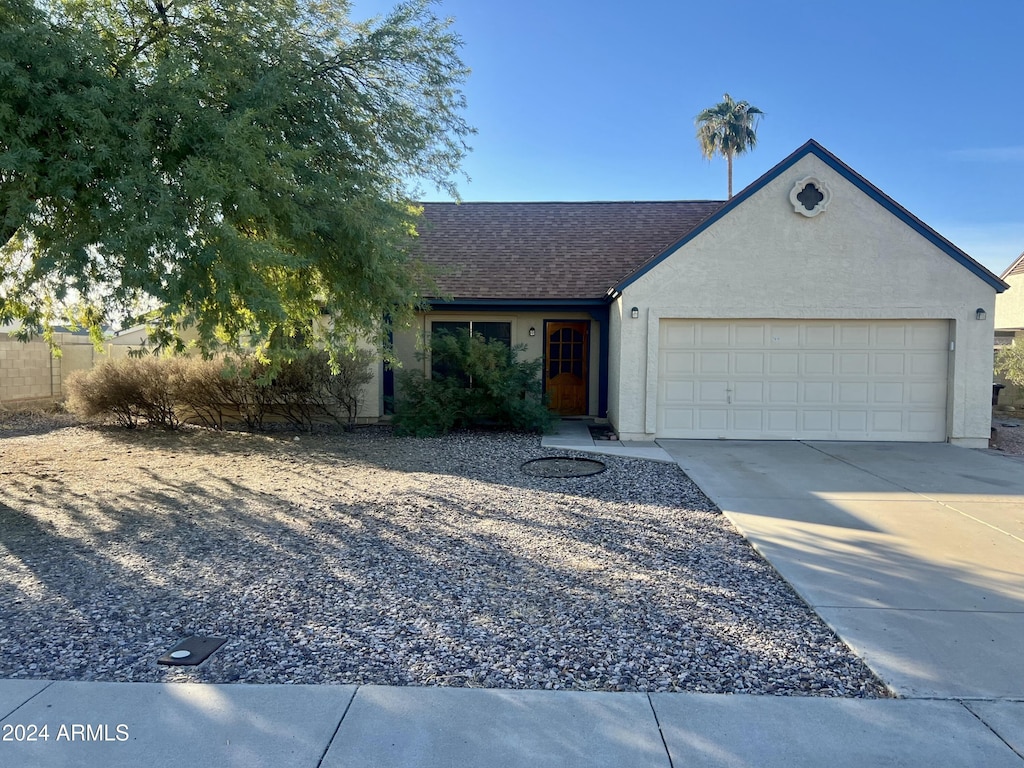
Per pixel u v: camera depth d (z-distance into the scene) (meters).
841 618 4.45
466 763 2.91
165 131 6.93
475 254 15.87
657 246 16.11
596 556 5.75
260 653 3.94
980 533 6.43
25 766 2.88
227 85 7.70
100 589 4.98
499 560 5.63
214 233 6.54
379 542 6.13
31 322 7.93
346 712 3.29
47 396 18.11
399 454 10.94
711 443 11.75
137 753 2.97
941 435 11.89
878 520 6.86
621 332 11.99
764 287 11.76
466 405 13.08
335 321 10.06
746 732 3.14
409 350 14.87
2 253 8.41
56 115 6.39
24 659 3.86
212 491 8.33
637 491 8.20
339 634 4.20
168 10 8.20
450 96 9.74
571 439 12.29
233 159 6.86
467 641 4.11
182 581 5.14
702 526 6.71
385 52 8.89
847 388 11.99
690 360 12.10
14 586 5.05
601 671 3.75
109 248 6.15
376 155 9.17
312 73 8.70
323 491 8.27
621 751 3.00
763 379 12.07
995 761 2.92
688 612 4.57
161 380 13.49
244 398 13.39
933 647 4.02
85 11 7.58
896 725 3.20
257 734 3.11
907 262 11.56
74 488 8.57
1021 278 22.66
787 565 5.50
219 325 8.54
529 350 15.00
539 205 18.52
